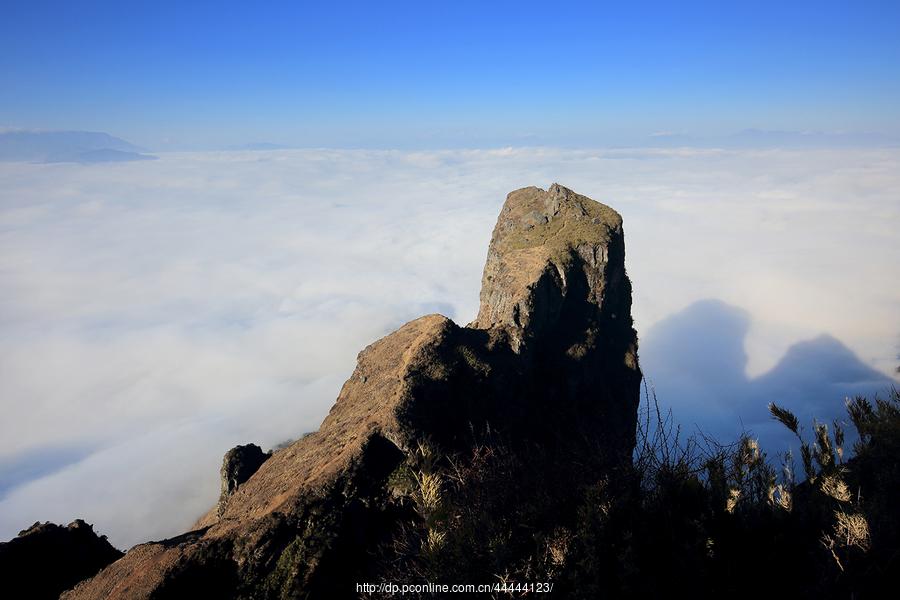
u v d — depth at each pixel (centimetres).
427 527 936
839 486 767
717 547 717
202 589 2064
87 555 3017
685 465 821
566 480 990
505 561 800
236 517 2498
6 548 2759
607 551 758
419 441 2478
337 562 2130
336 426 3231
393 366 3653
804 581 691
